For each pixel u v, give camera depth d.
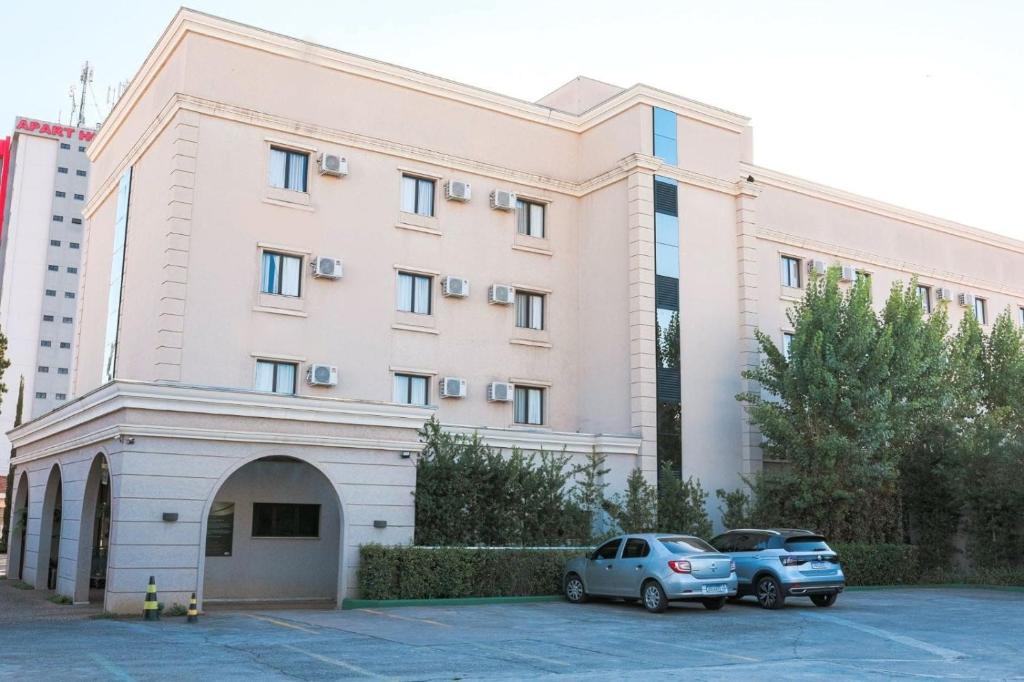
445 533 21.36
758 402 27.94
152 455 17.59
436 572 20.06
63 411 21.55
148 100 27.02
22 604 19.59
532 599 20.89
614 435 26.69
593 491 25.55
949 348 32.38
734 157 31.17
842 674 11.70
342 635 14.90
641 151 28.62
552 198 30.06
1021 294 42.16
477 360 27.75
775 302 32.44
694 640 14.97
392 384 26.16
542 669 11.88
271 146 25.33
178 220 23.38
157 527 17.47
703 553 19.02
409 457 20.64
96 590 22.30
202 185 23.92
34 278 94.88
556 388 29.11
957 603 22.09
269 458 22.53
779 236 32.91
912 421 28.14
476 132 28.83
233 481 22.16
